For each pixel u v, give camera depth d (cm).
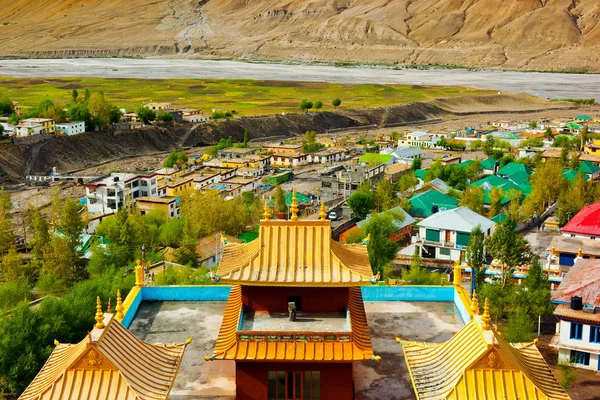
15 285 11400
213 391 4344
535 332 9875
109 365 3700
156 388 3759
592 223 12525
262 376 4153
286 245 4409
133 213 16612
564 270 11631
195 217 15700
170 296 5653
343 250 4612
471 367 3759
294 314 4275
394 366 4678
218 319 5322
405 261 14275
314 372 4153
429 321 5325
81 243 14338
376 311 5509
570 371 8175
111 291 9806
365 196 17862
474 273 10975
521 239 11181
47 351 8219
